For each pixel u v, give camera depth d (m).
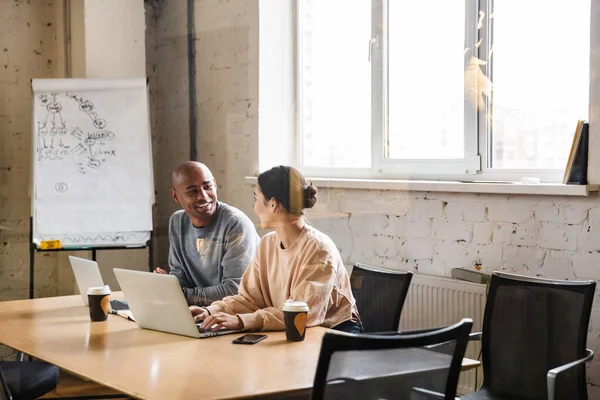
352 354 1.48
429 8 3.47
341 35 3.78
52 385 1.99
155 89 4.33
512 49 3.17
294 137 3.90
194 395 1.62
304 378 1.74
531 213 2.94
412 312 3.31
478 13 3.28
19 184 4.04
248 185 3.96
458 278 3.14
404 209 3.42
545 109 3.07
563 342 2.39
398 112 3.60
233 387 1.68
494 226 3.08
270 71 3.92
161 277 2.17
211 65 4.14
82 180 3.94
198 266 2.72
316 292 2.29
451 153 3.41
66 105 3.97
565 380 2.36
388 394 1.55
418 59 3.52
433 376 1.62
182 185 2.77
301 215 2.45
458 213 3.21
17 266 3.96
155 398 1.61
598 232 2.73
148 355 1.97
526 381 2.47
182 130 4.28
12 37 4.10
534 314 2.47
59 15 4.21
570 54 2.97
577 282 2.39
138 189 4.00
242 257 2.67
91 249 3.92
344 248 3.66
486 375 2.56
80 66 4.21
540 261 2.92
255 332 2.22
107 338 2.17
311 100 3.86
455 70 3.38
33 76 4.16
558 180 3.00
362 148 3.71
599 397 2.74
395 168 3.58
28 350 2.05
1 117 4.07
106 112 4.01
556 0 3.01
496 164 3.25
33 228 3.87
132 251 4.08
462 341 1.65
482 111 3.28
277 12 3.92
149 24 4.33
